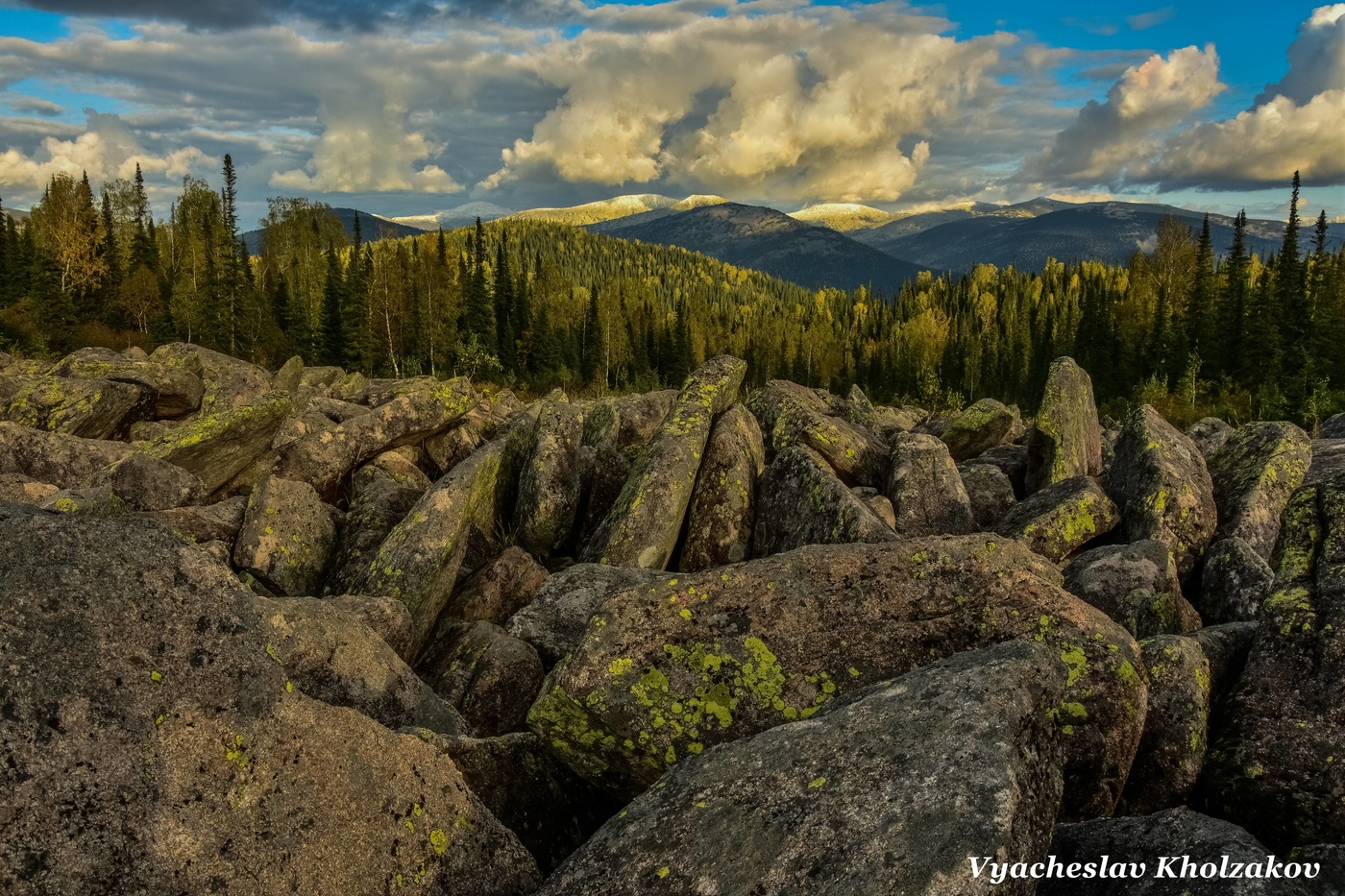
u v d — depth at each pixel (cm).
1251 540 1559
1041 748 552
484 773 716
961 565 824
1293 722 718
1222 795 710
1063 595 789
